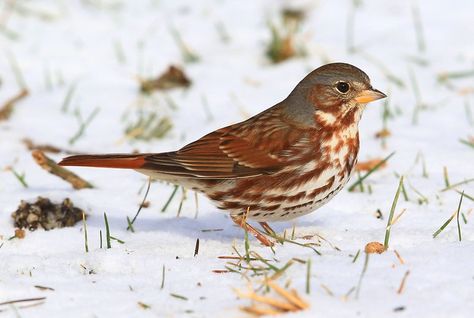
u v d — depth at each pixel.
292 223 11.30
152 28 19.53
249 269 9.17
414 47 17.98
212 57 18.22
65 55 18.16
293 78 17.05
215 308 8.23
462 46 17.88
